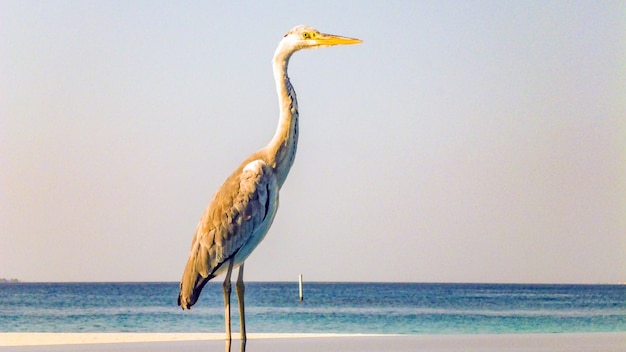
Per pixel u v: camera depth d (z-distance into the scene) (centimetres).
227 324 934
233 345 1561
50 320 3198
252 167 959
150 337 1875
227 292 943
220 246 947
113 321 3153
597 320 3119
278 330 2752
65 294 5878
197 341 1711
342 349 1464
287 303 4700
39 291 6538
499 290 7406
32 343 1683
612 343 1573
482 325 2866
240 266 966
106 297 5328
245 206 944
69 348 1512
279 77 993
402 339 1695
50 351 1450
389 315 3600
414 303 4759
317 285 10212
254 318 3447
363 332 2603
